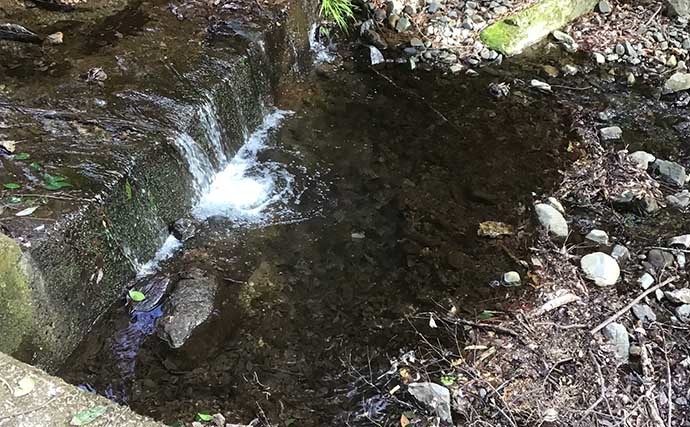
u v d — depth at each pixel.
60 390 2.24
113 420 2.17
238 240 3.95
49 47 4.35
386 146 4.70
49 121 3.78
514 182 4.46
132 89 4.06
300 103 5.01
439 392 3.12
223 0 4.88
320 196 4.29
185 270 3.72
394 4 5.84
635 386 3.23
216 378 3.27
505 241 4.03
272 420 3.10
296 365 3.35
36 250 2.99
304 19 5.23
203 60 4.32
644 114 5.13
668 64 5.63
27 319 2.99
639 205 4.24
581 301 3.64
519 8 5.91
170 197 3.86
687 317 3.58
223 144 4.33
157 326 3.44
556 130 4.92
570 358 3.33
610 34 5.92
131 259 3.61
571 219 4.20
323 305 3.65
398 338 3.48
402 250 3.97
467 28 5.80
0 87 4.00
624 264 3.89
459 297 3.70
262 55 4.63
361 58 5.48
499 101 5.17
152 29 4.56
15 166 3.43
